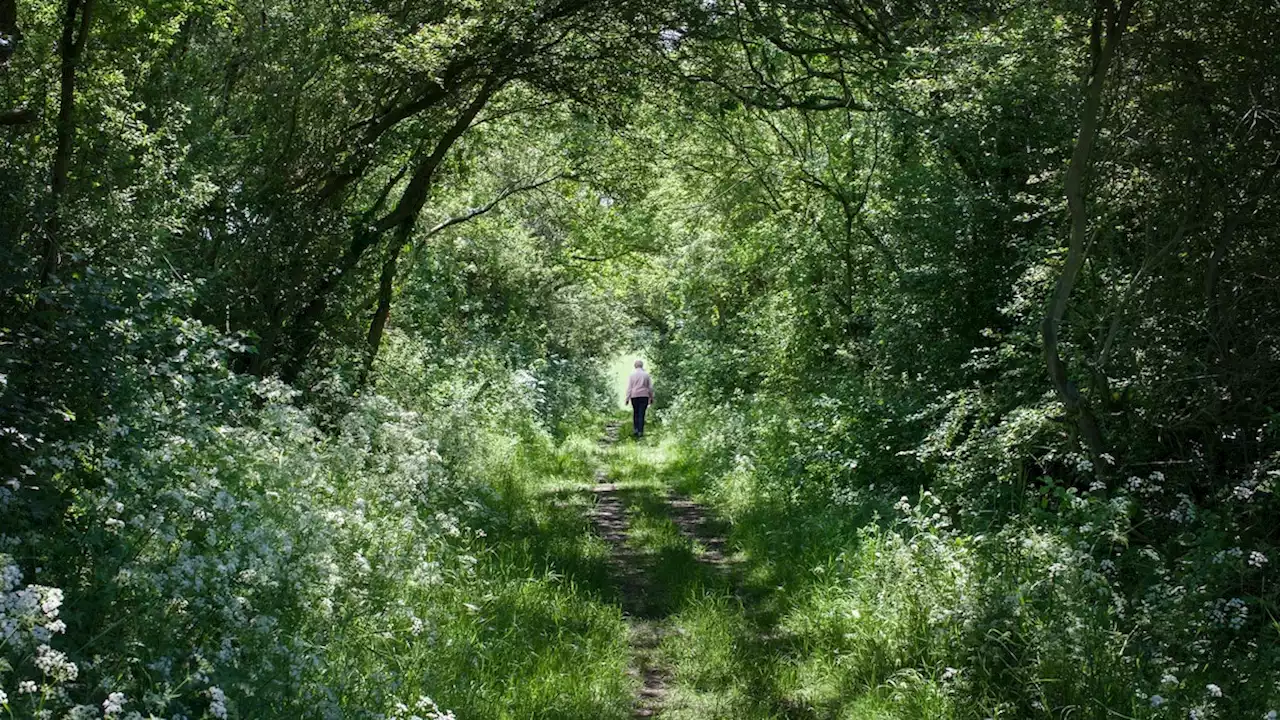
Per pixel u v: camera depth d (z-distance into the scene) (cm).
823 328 1681
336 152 1331
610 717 649
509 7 1262
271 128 1248
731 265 2230
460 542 979
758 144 1856
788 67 1716
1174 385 895
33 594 371
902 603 754
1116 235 965
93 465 568
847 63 1550
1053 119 1152
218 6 1152
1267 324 873
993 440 970
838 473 1291
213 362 717
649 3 1336
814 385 1645
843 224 1611
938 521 966
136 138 917
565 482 1706
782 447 1533
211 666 432
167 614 461
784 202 1819
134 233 868
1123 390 930
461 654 680
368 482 881
